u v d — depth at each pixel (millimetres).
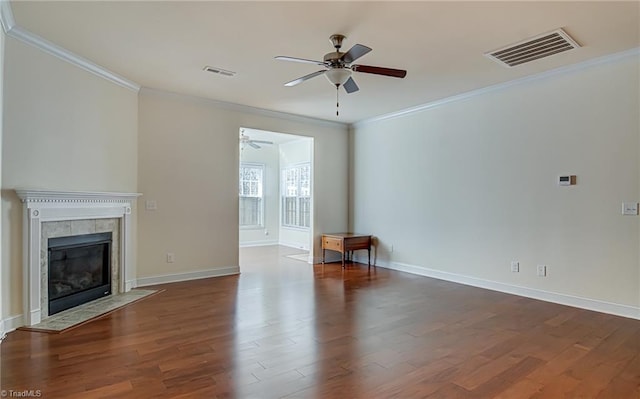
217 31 3230
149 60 3906
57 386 2312
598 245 3932
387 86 4762
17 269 3316
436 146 5613
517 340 3121
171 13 2922
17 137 3295
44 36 3350
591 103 3971
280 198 9797
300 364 2652
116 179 4492
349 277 5629
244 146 8906
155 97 5027
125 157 4645
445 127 5477
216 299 4348
